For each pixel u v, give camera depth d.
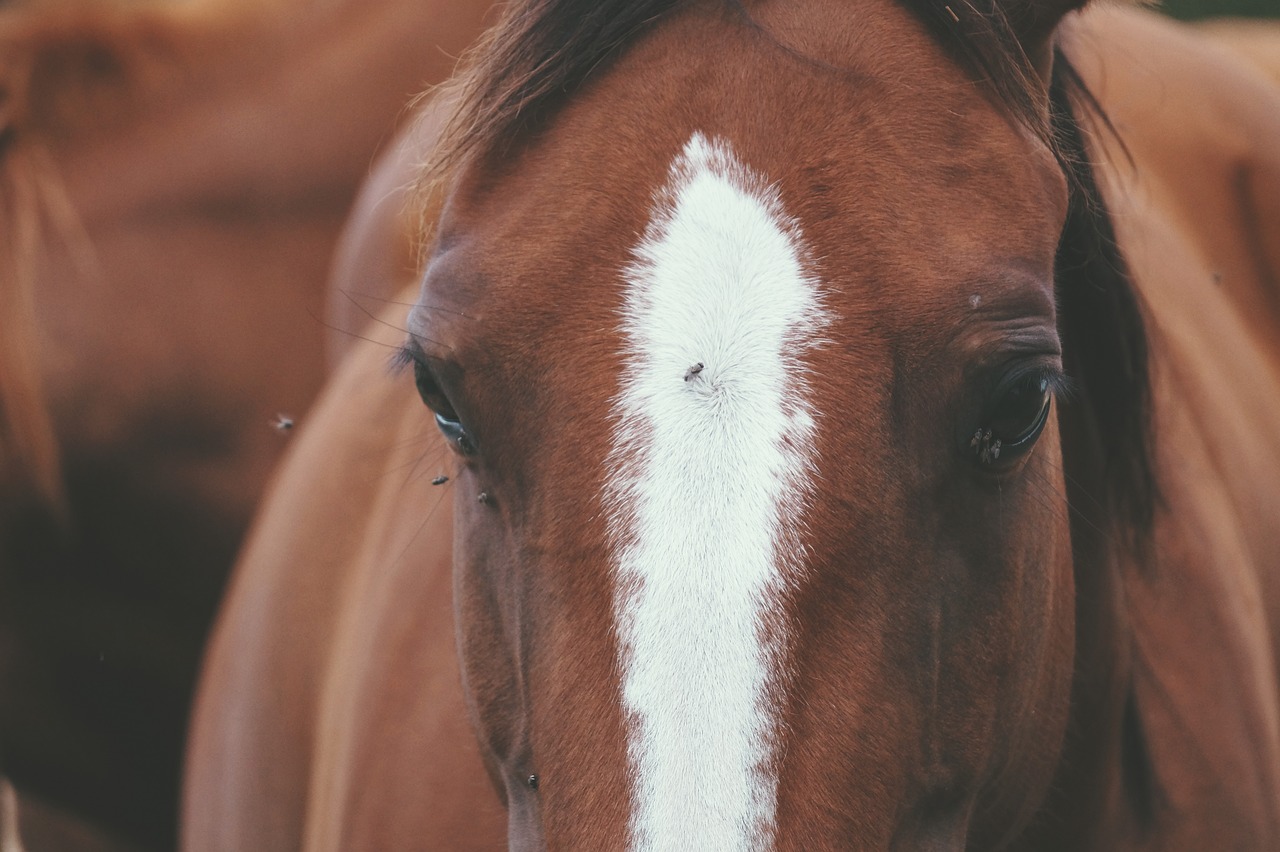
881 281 2.26
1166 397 3.66
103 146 6.54
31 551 6.38
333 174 6.57
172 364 6.39
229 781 4.46
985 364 2.29
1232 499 3.93
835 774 2.16
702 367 2.21
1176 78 4.78
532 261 2.35
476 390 2.39
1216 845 3.50
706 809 2.05
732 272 2.26
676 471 2.17
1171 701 3.48
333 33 6.75
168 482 6.45
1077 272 3.04
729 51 2.48
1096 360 3.14
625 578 2.15
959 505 2.40
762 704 2.10
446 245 2.52
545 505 2.29
